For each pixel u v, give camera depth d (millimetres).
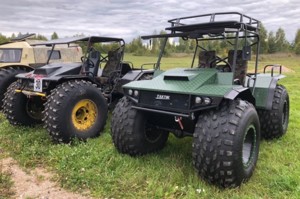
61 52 9086
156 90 3607
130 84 3988
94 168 3771
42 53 8641
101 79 6055
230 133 3215
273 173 3738
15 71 6984
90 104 4996
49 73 5219
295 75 17578
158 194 3203
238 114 3322
